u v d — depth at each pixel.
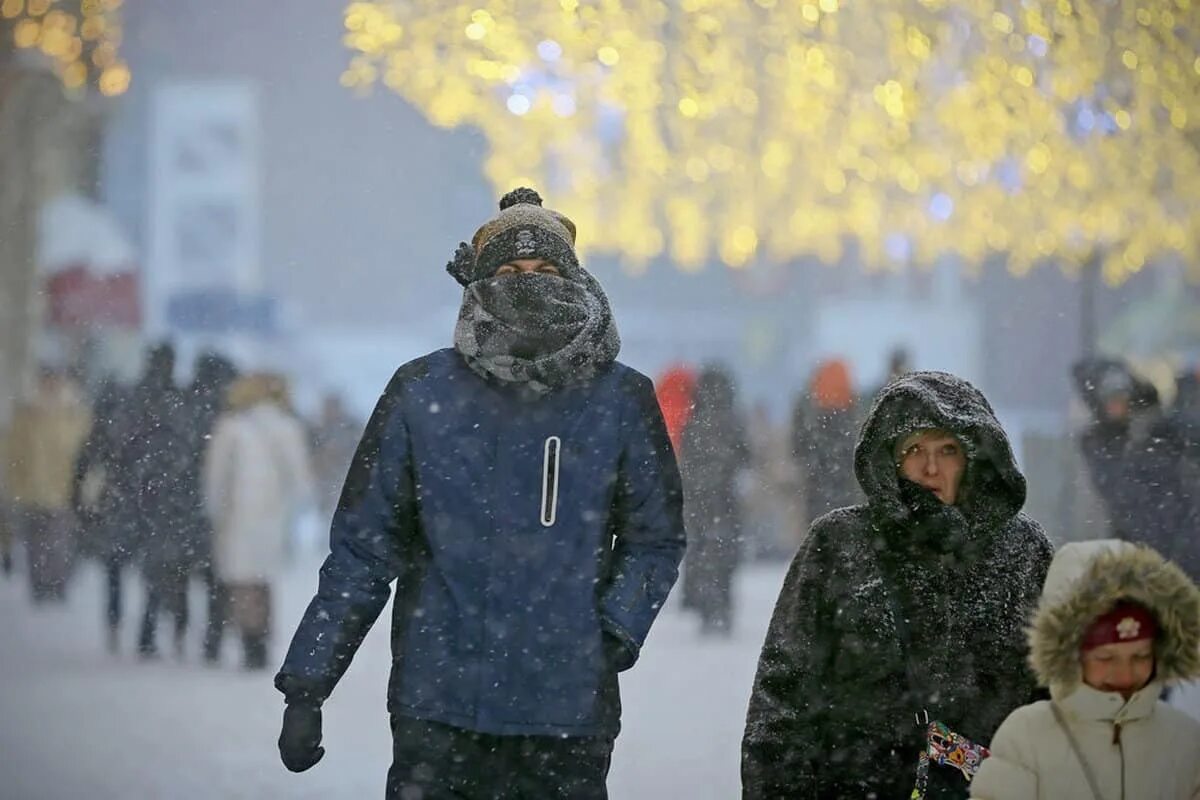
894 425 12.55
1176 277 107.12
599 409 12.77
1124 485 31.95
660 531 12.90
